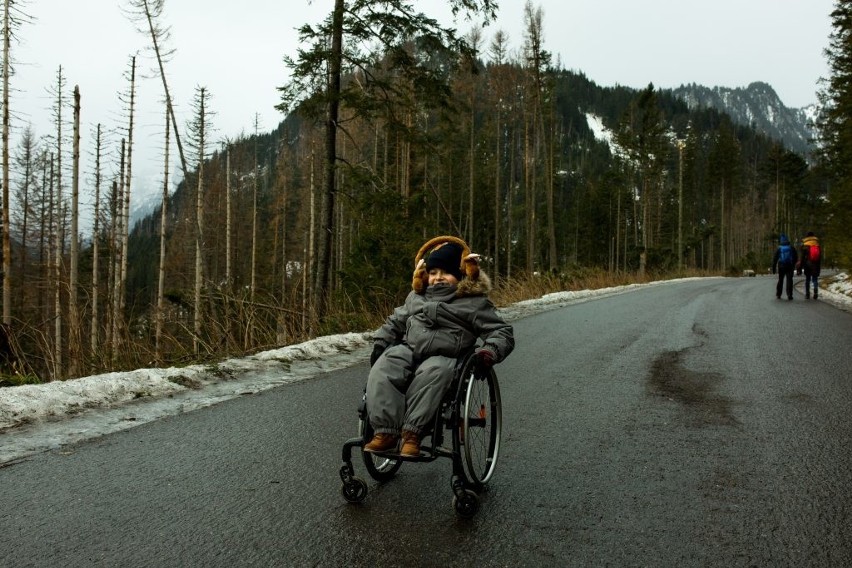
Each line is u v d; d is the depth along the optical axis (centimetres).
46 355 772
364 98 1400
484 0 1357
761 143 16162
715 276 5753
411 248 1338
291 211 6506
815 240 1908
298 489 360
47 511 323
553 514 322
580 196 8550
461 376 327
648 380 693
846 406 562
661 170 5644
